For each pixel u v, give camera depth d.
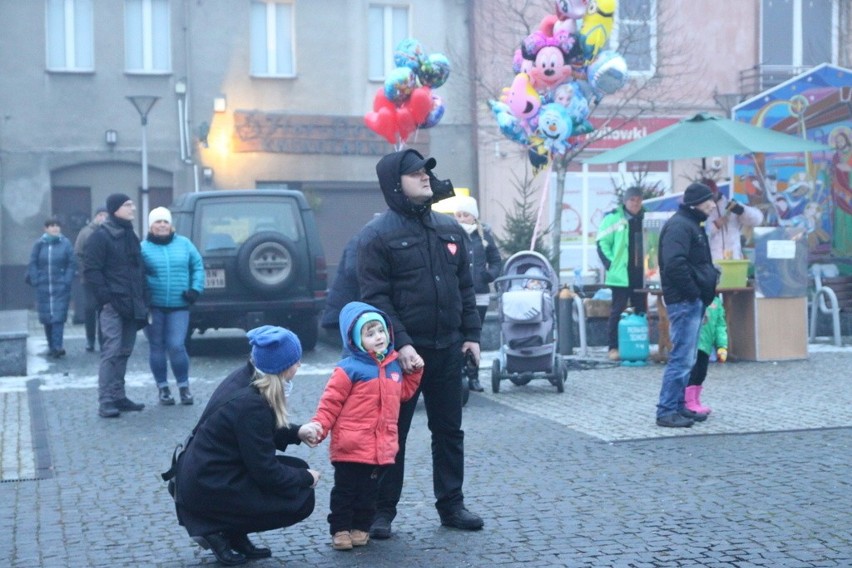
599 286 16.33
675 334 9.29
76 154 23.52
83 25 23.66
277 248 14.55
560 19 12.84
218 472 5.67
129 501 7.23
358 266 6.21
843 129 16.36
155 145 23.94
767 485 7.34
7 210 23.22
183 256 10.84
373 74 25.02
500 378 11.43
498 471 7.86
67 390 11.93
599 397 11.09
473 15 24.59
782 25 25.44
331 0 24.61
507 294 11.23
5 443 9.18
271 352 5.70
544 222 24.62
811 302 15.88
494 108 13.80
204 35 24.03
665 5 23.89
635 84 23.59
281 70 24.62
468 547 6.08
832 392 11.14
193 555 6.06
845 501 6.92
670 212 15.75
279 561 5.91
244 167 24.34
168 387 10.98
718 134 13.35
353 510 6.12
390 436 6.04
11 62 23.17
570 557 5.86
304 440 5.84
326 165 24.75
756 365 13.27
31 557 6.03
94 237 10.30
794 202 16.53
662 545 6.05
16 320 15.44
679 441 8.83
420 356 6.24
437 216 6.40
